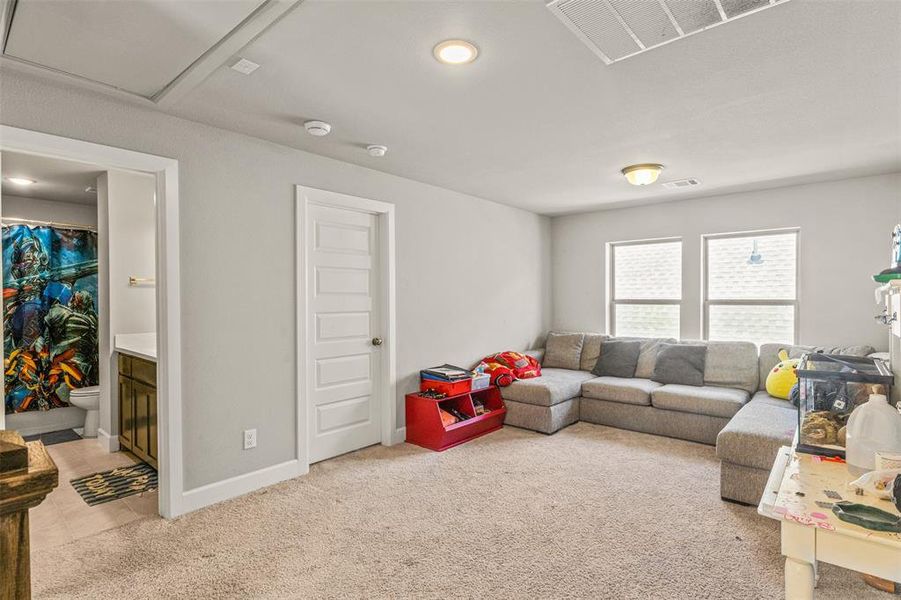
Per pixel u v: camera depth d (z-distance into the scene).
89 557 2.25
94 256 4.66
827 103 2.49
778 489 1.35
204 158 2.79
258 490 3.01
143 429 3.41
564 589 2.00
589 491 2.98
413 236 4.12
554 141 3.10
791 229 4.38
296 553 2.29
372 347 3.91
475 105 2.52
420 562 2.21
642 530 2.48
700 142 3.12
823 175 3.95
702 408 3.88
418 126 2.83
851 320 4.06
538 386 4.25
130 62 2.03
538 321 5.68
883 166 3.68
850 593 1.95
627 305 5.40
